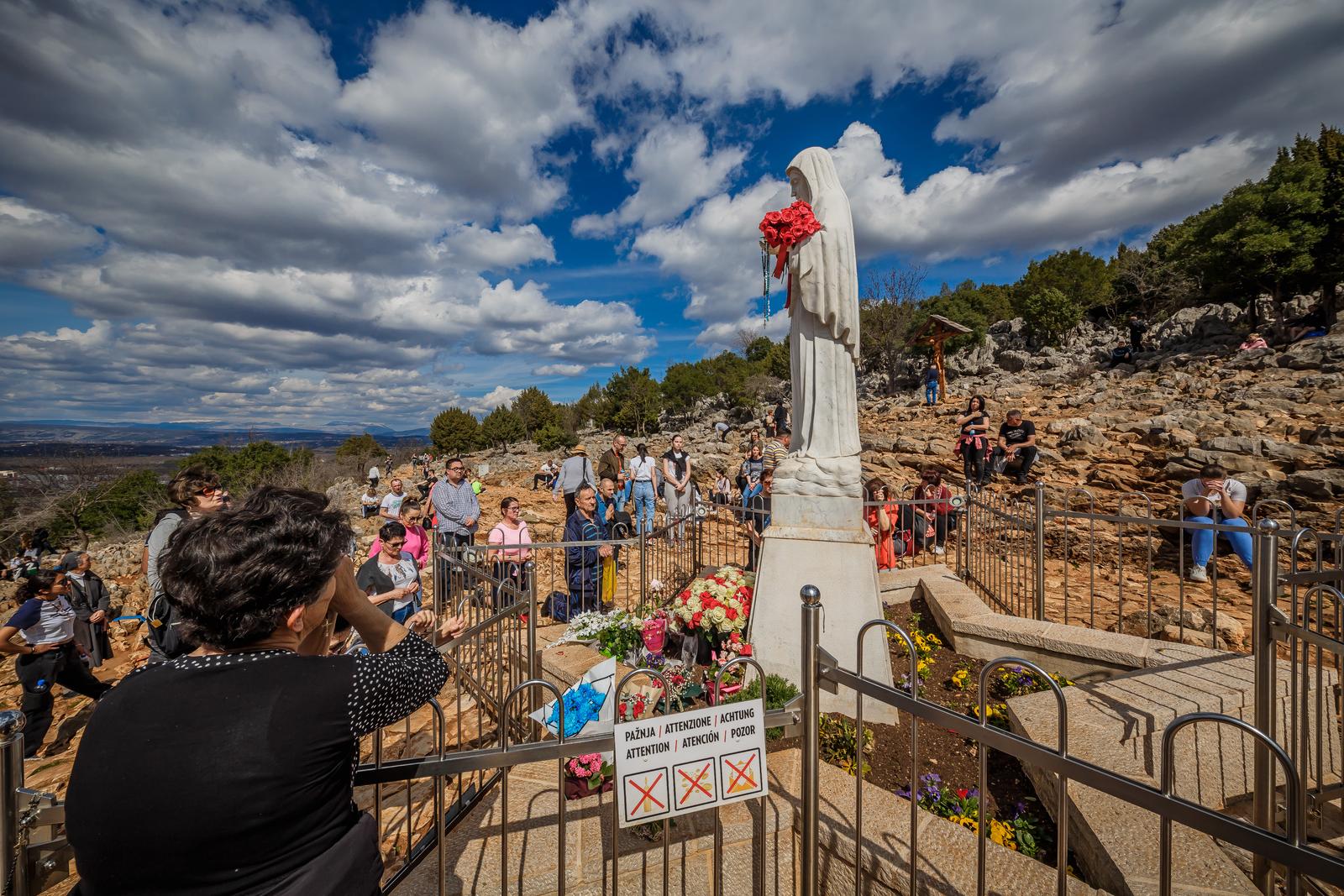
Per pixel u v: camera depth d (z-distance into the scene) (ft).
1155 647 14.02
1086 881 8.29
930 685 14.49
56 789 14.33
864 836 8.64
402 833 10.59
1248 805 11.25
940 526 28.45
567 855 8.52
